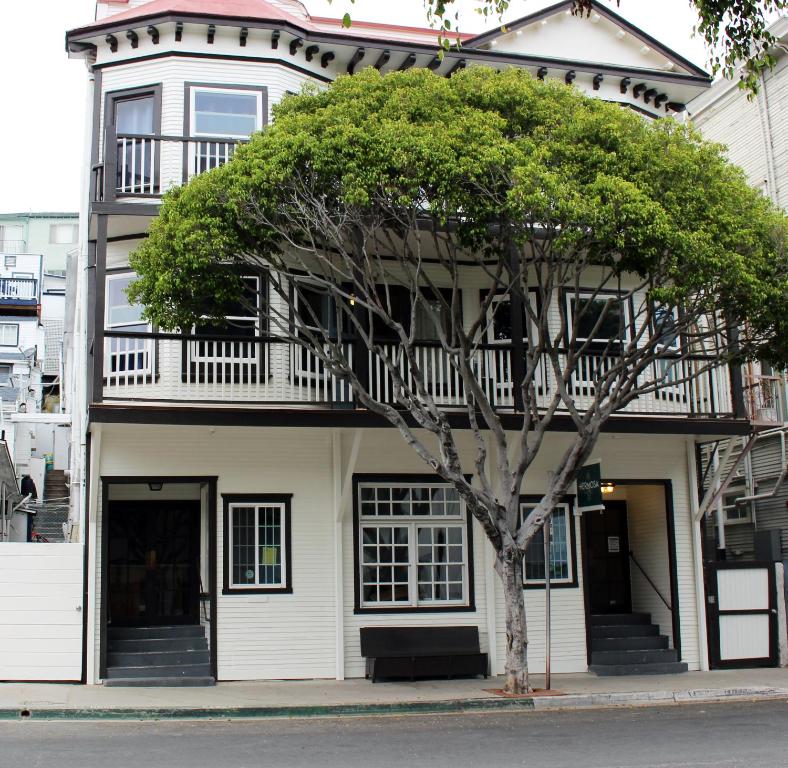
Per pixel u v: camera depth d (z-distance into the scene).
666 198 14.02
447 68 18.95
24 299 48.16
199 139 16.45
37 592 15.71
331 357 16.27
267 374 16.86
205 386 16.59
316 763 9.95
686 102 20.80
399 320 18.27
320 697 14.48
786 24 22.31
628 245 13.64
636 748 10.84
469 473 17.77
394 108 14.11
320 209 13.76
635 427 17.66
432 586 17.44
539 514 14.90
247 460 16.89
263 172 13.38
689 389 18.69
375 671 16.30
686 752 10.55
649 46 20.30
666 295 13.55
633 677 17.22
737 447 23.95
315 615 16.75
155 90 17.70
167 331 15.85
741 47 12.44
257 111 17.88
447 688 15.55
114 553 17.95
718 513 23.11
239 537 16.75
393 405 17.11
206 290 14.44
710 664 18.41
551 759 10.17
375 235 15.91
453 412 16.98
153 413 15.55
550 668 16.77
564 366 18.11
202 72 17.78
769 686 16.02
